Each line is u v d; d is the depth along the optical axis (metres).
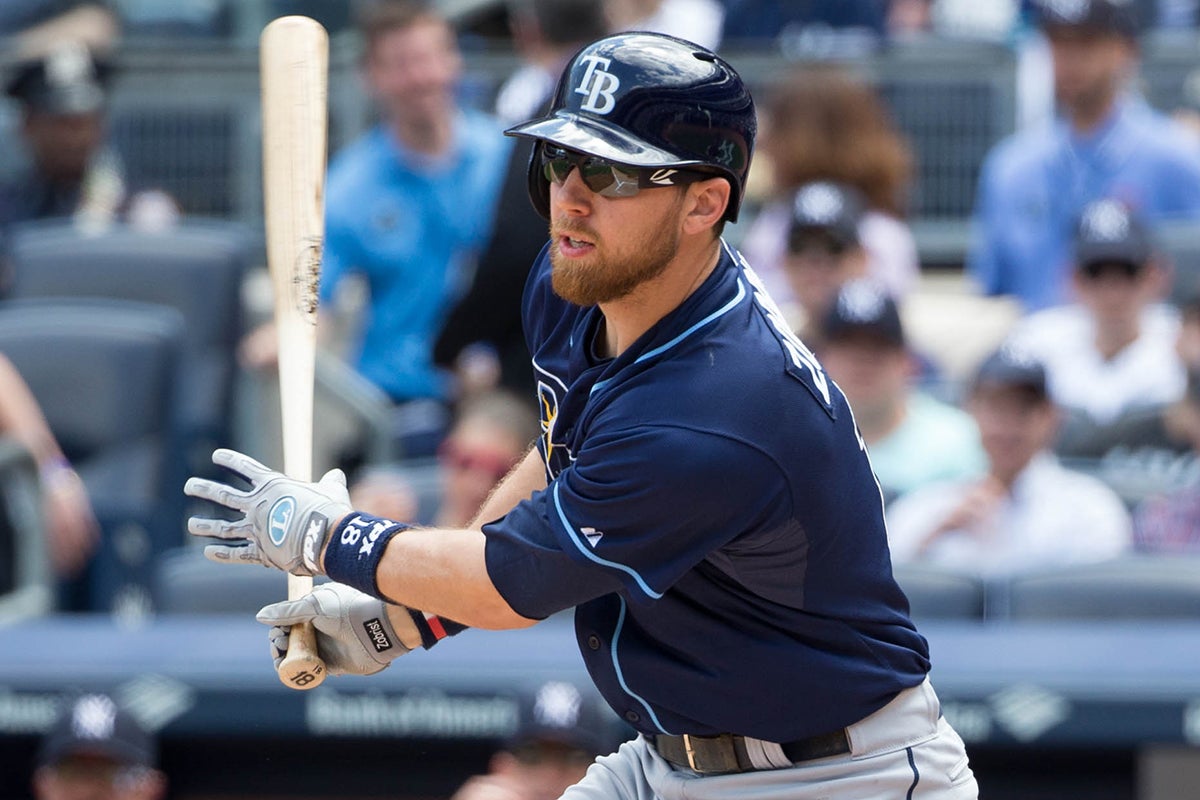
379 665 10.50
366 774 17.92
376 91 25.73
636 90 9.27
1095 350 23.34
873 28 33.12
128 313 26.08
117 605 23.23
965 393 22.12
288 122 11.47
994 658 17.25
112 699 17.56
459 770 17.89
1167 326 23.66
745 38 32.75
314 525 9.88
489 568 9.52
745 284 9.88
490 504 11.30
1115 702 16.84
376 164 25.86
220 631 18.56
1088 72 26.53
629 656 10.20
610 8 30.17
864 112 24.72
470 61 31.56
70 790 17.27
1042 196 27.12
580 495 9.35
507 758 16.72
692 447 9.22
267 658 18.02
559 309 10.57
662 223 9.35
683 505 9.25
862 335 20.58
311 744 17.92
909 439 20.98
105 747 17.17
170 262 26.69
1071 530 19.92
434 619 10.34
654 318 9.63
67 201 28.75
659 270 9.42
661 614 9.93
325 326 25.58
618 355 9.77
